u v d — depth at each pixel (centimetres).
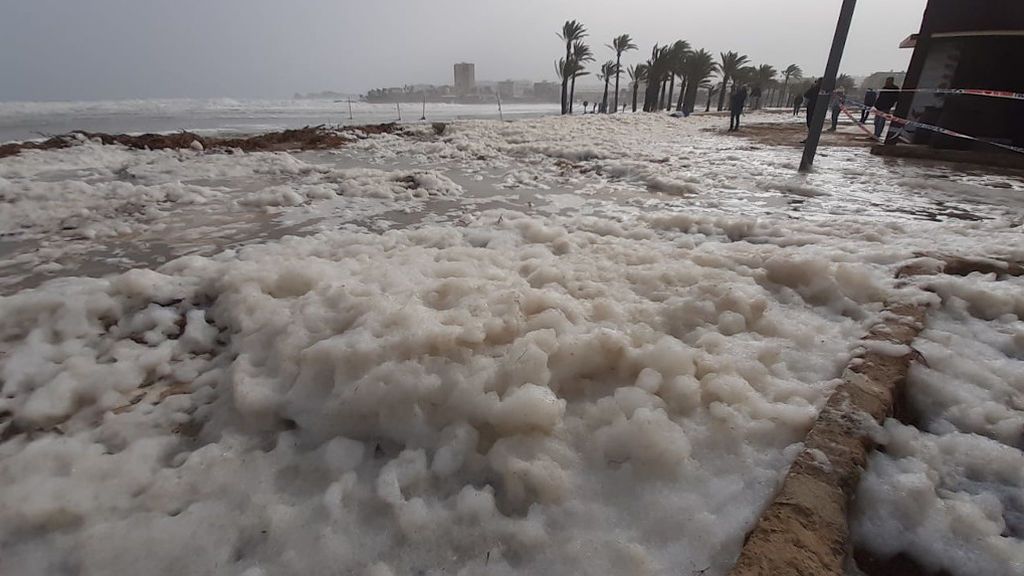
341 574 139
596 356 219
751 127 1942
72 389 214
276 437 193
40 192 541
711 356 219
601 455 176
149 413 207
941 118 1030
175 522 151
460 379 194
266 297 271
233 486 167
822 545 131
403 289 273
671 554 141
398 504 155
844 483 152
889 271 318
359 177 705
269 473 172
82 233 430
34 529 154
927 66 1052
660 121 2278
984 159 902
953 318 268
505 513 160
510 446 175
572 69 4375
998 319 265
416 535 149
